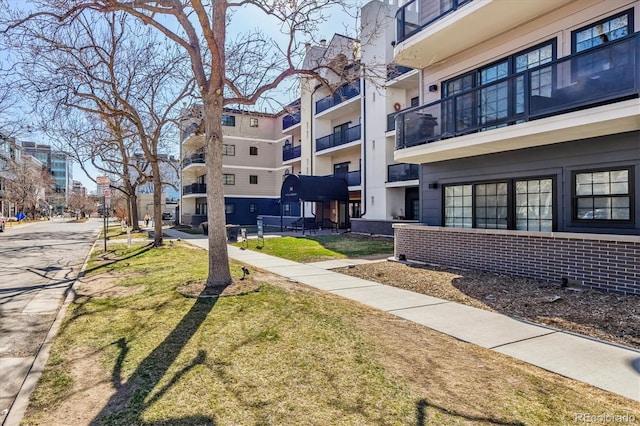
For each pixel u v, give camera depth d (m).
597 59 7.19
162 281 8.73
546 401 3.39
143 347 4.63
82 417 3.18
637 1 7.74
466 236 10.20
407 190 21.88
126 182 30.20
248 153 40.53
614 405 3.33
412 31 11.73
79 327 5.56
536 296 7.14
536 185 9.41
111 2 7.44
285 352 4.43
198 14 7.05
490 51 10.80
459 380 3.79
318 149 28.84
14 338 5.47
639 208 7.43
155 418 3.09
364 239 19.39
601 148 8.07
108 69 14.91
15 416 3.23
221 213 7.90
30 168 59.06
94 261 13.24
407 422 3.02
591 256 7.52
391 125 21.44
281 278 9.37
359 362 4.16
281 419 3.06
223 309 6.18
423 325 5.65
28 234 28.81
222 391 3.53
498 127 9.52
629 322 5.55
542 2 8.88
